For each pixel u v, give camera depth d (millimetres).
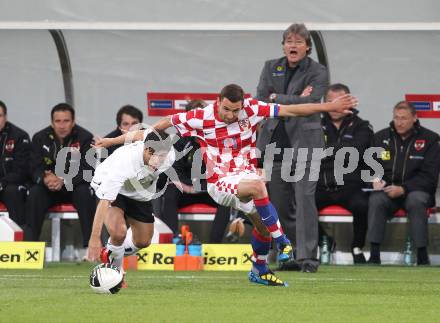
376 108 35875
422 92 35625
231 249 30875
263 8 34688
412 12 34375
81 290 21859
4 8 34812
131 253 24047
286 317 17062
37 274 27719
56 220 34250
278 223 22703
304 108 23469
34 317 16641
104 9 34906
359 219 33656
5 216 31859
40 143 33938
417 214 33188
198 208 33781
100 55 35875
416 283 25016
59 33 34969
